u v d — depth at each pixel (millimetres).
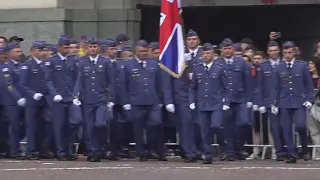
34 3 51375
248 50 40906
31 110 38375
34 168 33750
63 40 37750
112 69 37562
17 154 39156
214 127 35562
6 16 51469
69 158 38125
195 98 36906
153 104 37469
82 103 37562
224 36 61938
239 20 61594
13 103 38844
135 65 37562
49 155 39219
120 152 39438
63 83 37625
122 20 50938
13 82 38844
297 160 38125
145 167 34281
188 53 37562
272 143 39469
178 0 38375
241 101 38188
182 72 37000
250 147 39750
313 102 38281
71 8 51156
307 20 58375
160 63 37406
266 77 37750
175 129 40062
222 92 36219
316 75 40375
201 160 38062
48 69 37438
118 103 38219
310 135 39188
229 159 38219
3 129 39719
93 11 51031
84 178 30406
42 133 39031
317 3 52938
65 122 37812
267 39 61375
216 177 30719
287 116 36812
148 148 38469
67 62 37812
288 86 36812
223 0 53688
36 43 38688
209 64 36188
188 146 37188
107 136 39000
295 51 38844
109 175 31312
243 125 38156
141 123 37625
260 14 61125
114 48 39344
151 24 57000
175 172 32281
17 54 39312
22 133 40219
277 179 30297
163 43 37719
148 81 37406
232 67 38094
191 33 37594
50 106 38250
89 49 37469
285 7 57312
